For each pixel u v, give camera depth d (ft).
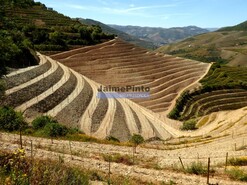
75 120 194.80
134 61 467.52
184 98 398.01
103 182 51.08
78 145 102.06
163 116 340.80
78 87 255.09
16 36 253.03
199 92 416.05
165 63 508.94
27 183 28.91
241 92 425.69
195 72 503.20
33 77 222.89
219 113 335.47
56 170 38.40
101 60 431.02
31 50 282.56
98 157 83.82
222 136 162.61
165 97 400.26
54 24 490.49
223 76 483.51
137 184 57.52
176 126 295.48
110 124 205.05
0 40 124.26
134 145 128.26
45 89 214.48
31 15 500.33
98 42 479.00
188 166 75.00
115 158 83.56
